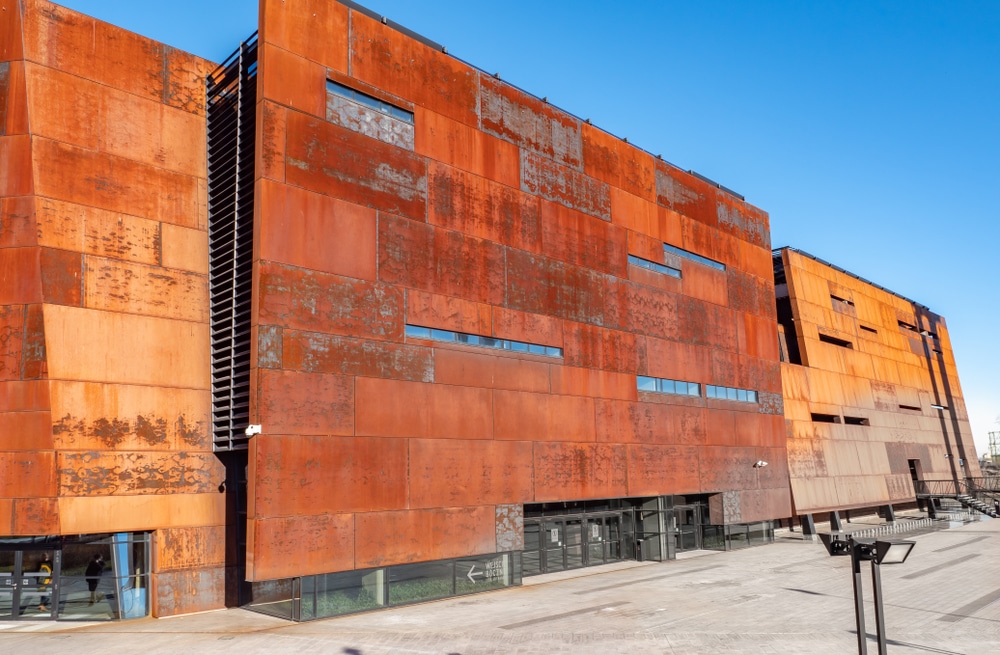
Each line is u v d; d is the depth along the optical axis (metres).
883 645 11.94
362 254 23.47
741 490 37.66
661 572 30.08
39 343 20.48
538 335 28.45
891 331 60.62
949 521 51.66
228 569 23.45
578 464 29.23
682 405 34.72
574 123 31.69
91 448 21.02
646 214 34.44
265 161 21.58
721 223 39.34
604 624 20.39
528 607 22.97
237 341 22.66
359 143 23.92
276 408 20.91
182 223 23.86
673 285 35.38
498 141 28.22
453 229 26.16
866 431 52.53
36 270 20.66
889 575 28.83
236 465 23.98
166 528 22.30
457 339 25.83
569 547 30.95
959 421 68.94
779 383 41.66
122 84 23.08
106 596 21.61
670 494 33.31
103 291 21.81
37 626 20.86
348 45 24.11
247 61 23.56
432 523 24.14
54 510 20.14
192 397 23.28
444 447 24.81
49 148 21.31
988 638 18.64
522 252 28.38
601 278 31.53
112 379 21.66
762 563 32.41
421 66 26.14
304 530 21.05
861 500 49.19
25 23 21.36
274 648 17.81
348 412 22.45
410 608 22.95
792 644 17.98
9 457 20.23
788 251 49.69
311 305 22.05
